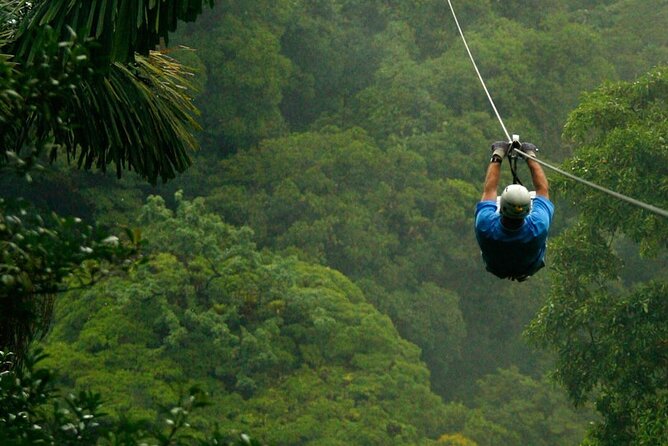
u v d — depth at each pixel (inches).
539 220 321.4
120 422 221.6
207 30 2610.7
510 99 2709.2
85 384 1595.7
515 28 2928.2
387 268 2293.3
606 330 1088.2
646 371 1052.5
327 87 2822.3
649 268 2234.3
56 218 233.1
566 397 2087.8
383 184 2378.2
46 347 1668.3
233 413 1670.8
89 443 235.6
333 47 2832.2
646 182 1075.9
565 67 2778.1
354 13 2970.0
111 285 1753.2
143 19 366.9
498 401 2154.3
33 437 232.7
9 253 228.7
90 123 413.4
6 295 231.1
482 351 2406.5
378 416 1731.1
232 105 2527.1
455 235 2420.0
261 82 2522.1
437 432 1849.2
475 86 2723.9
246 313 1827.0
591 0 3287.4
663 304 1068.5
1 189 2139.5
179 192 1856.5
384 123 2657.5
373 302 2230.6
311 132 2628.0
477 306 2431.1
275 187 2357.3
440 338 2283.5
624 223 1082.7
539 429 2048.5
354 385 1781.5
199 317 1733.5
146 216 1845.5
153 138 429.4
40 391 245.3
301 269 2038.6
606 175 1089.4
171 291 1747.0
